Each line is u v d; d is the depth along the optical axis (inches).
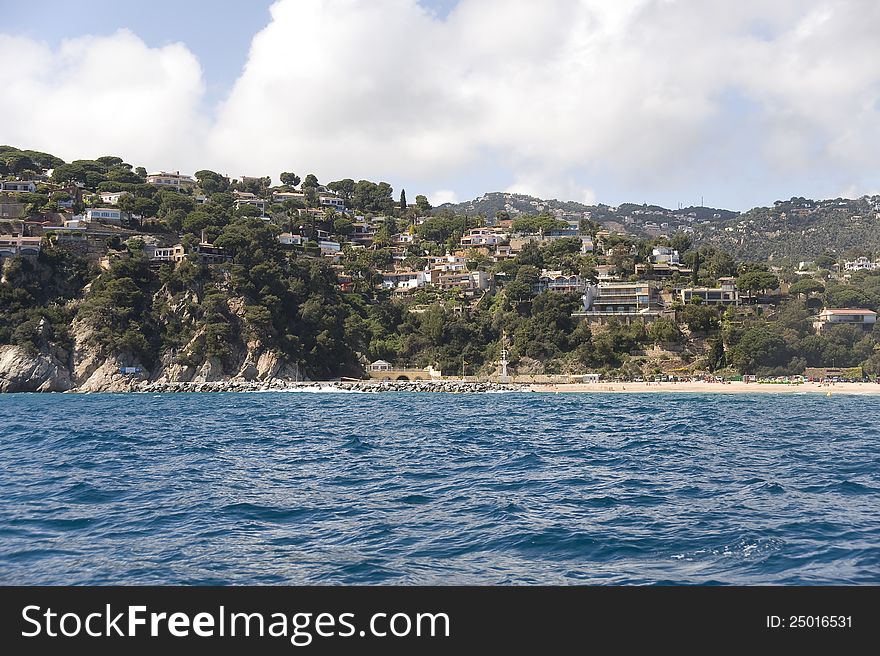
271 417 4697.3
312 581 1239.5
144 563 1334.9
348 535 1501.0
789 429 3769.7
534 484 2063.2
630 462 2502.5
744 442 3134.8
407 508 1743.4
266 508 1754.4
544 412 5098.4
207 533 1525.6
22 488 2030.0
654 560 1321.4
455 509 1726.1
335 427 3929.6
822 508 1721.2
